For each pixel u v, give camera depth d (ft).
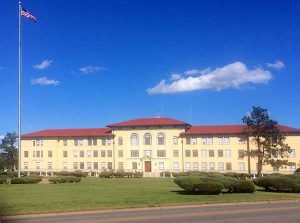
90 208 90.43
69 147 385.29
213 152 354.95
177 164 362.53
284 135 320.29
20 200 106.52
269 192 133.90
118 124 376.68
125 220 73.46
